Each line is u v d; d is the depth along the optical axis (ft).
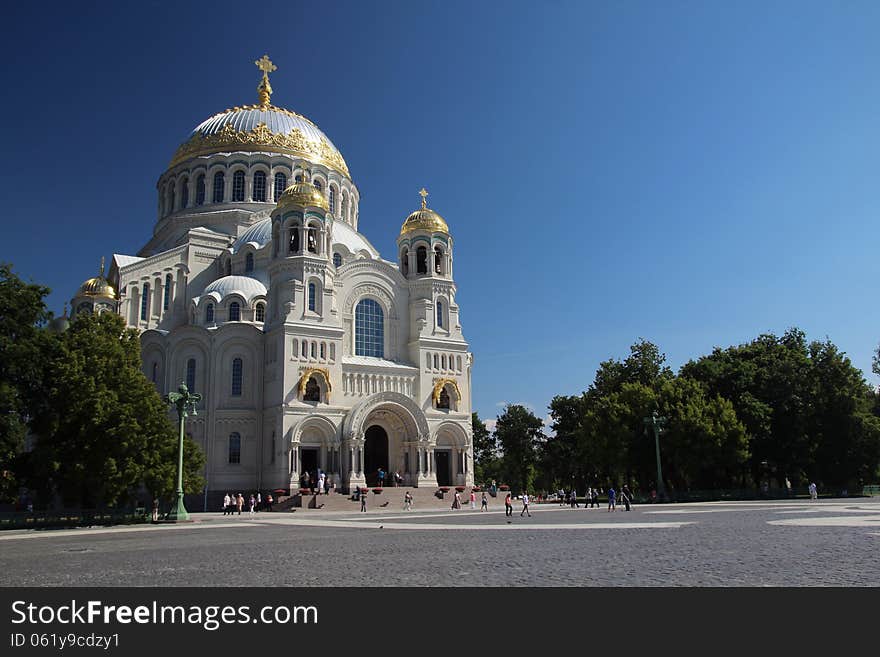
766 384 289.12
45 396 170.40
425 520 160.04
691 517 141.79
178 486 174.40
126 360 183.83
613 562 65.67
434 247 297.12
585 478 396.98
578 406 367.45
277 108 354.95
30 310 163.02
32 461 164.45
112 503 170.30
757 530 100.48
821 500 234.17
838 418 285.02
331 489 236.63
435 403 279.08
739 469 298.15
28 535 133.59
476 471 483.10
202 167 325.21
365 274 282.15
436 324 288.71
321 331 257.14
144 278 286.05
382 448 271.49
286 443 241.55
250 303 270.05
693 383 280.10
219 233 313.12
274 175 325.62
